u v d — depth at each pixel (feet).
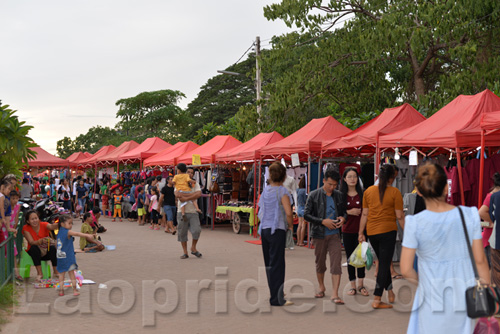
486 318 11.57
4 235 28.32
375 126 43.65
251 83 213.05
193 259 39.73
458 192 33.47
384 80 84.28
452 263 11.64
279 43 84.69
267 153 52.90
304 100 81.87
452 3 67.31
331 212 25.18
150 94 255.70
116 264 37.24
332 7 81.20
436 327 11.57
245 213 60.75
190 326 21.13
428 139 34.63
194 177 67.97
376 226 23.91
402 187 38.42
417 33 69.10
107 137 270.05
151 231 63.98
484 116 29.27
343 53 80.28
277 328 20.80
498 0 66.44
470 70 70.74
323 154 50.72
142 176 85.92
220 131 108.47
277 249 24.49
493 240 21.70
